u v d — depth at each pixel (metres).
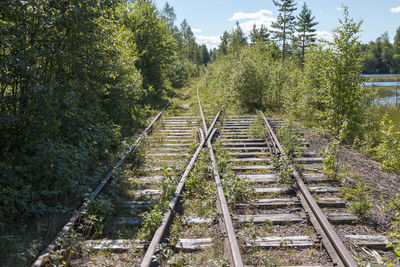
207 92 23.86
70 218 3.83
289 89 13.95
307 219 3.99
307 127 10.55
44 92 4.27
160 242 3.33
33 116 4.15
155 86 16.47
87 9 5.02
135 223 3.99
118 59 7.45
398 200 4.44
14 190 3.75
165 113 13.12
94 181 4.93
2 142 4.23
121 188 5.04
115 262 3.16
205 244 3.40
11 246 3.24
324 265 3.05
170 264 3.05
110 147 6.74
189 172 5.37
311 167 6.29
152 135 8.96
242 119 11.75
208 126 10.16
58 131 4.88
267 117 12.16
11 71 4.24
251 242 3.38
